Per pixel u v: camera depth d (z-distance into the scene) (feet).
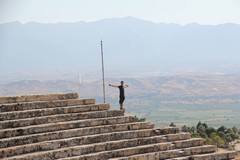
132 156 144.36
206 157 153.99
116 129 151.64
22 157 128.47
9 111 142.61
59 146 138.21
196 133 329.11
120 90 169.99
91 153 140.56
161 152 149.07
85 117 151.33
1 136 133.28
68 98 155.53
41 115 145.38
